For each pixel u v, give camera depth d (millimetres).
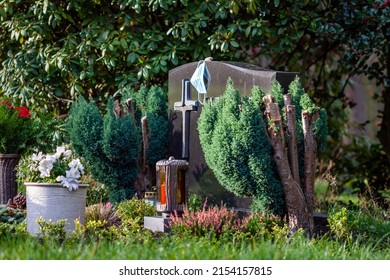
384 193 9711
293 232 6836
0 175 8734
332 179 10188
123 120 8117
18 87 9844
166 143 8742
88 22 9820
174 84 8758
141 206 7598
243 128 6883
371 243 6547
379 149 11695
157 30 9617
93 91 10359
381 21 9672
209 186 8086
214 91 8172
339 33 9781
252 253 5598
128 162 8203
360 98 19469
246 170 6969
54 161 7262
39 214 7113
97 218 7469
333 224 6848
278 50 9867
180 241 6148
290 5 9844
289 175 6898
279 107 7160
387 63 10922
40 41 10031
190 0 9742
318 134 7066
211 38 9391
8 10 9781
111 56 9492
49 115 9125
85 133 8133
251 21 9422
